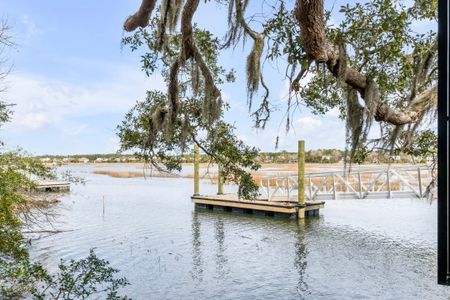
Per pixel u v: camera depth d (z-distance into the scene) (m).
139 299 8.12
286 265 10.73
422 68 4.52
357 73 4.09
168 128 5.76
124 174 55.66
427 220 17.44
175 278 9.58
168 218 18.50
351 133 4.56
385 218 18.11
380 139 4.88
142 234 14.62
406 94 5.20
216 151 6.88
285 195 21.00
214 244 13.20
